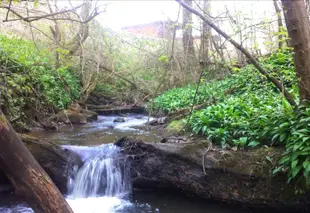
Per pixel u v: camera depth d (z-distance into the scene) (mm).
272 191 5316
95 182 6734
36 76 10461
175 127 8922
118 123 12062
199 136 7137
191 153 6203
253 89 9547
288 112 5648
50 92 11281
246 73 10750
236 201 5785
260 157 5512
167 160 6438
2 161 2758
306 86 5176
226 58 12297
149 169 6617
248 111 6934
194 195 6328
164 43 13695
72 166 6734
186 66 14078
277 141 5543
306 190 4918
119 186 6742
